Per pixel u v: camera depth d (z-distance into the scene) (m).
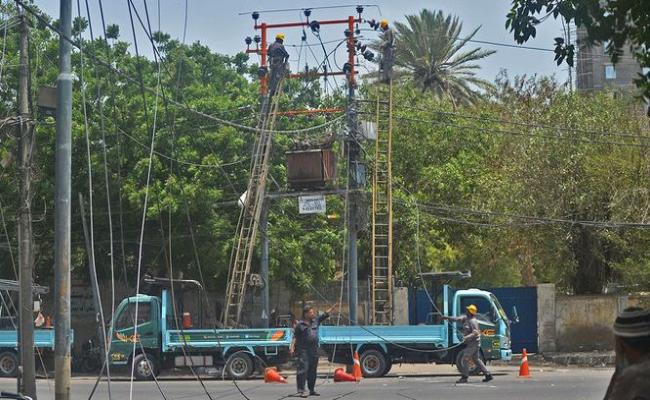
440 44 59.84
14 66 31.73
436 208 42.03
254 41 35.19
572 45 9.00
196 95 39.88
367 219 35.84
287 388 27.59
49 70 36.25
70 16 17.64
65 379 17.48
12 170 34.00
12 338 34.31
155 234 38.62
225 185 38.41
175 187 36.44
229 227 38.34
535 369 35.19
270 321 40.59
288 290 43.22
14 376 34.25
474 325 28.83
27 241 22.19
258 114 37.25
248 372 32.22
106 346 18.20
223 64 49.59
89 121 37.47
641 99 8.23
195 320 39.94
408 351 31.80
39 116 36.19
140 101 37.50
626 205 38.03
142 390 27.77
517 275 56.91
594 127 39.50
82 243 39.06
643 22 7.80
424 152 45.19
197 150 38.28
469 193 43.84
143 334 32.53
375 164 35.06
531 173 39.81
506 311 41.59
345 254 41.69
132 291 41.03
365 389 26.59
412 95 47.59
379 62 36.50
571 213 39.72
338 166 38.34
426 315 40.09
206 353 32.62
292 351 25.53
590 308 40.31
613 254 41.50
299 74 34.56
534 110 42.50
